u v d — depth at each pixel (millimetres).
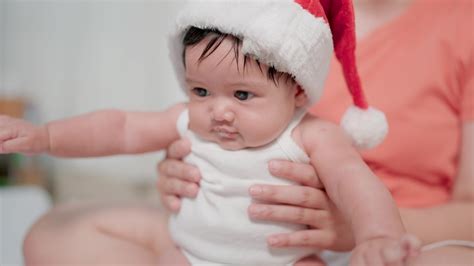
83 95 1840
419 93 1023
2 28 1924
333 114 1006
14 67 1925
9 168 1829
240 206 733
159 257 817
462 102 1024
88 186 1812
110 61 1803
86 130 790
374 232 574
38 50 1887
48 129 762
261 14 658
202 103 728
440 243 772
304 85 718
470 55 1015
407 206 982
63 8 1836
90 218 880
